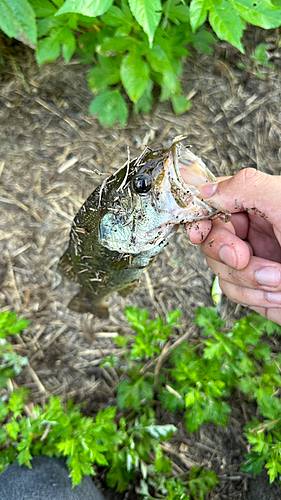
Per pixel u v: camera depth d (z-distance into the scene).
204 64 0.72
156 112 0.69
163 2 0.59
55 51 0.53
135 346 0.51
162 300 0.66
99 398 0.61
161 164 0.35
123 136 0.68
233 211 0.36
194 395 0.49
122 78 0.54
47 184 0.66
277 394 0.60
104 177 0.67
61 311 0.64
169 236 0.39
